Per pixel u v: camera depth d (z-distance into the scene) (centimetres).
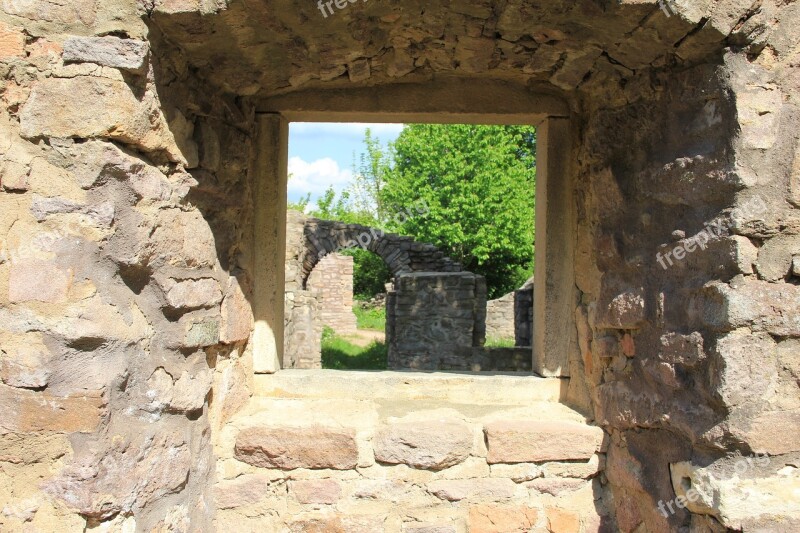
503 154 1531
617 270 252
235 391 267
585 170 282
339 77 271
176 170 216
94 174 179
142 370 194
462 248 1605
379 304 2131
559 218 292
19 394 175
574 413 278
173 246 208
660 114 223
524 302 1035
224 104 255
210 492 243
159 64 201
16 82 176
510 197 1545
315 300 1037
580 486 262
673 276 213
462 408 279
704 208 199
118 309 186
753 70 187
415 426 257
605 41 219
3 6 176
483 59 254
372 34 228
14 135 177
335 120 306
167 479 205
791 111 186
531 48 238
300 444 253
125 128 182
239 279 271
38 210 176
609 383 257
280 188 296
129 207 187
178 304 210
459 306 954
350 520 253
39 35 178
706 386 194
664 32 197
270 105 287
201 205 238
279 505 254
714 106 195
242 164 273
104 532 179
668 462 216
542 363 295
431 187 1552
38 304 175
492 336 1475
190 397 217
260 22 204
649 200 229
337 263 1703
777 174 185
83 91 178
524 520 258
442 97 288
